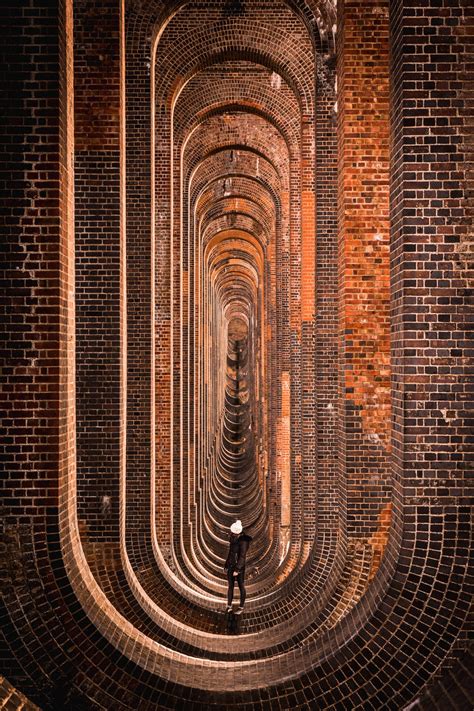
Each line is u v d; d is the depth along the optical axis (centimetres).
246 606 1727
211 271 5047
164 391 1858
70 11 922
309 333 1859
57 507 856
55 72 852
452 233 813
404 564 814
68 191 899
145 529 1555
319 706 816
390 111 888
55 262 857
